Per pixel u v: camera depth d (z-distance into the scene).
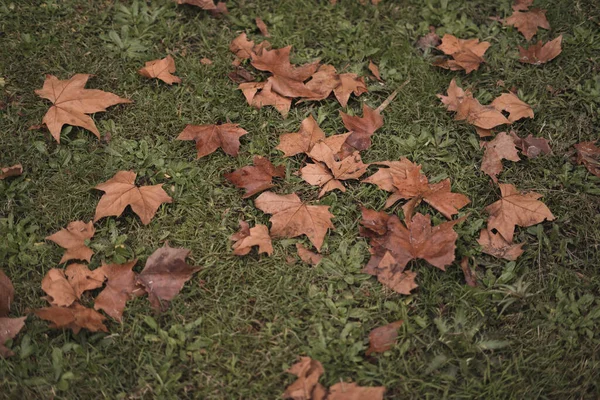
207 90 1.99
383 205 1.85
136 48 2.03
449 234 1.76
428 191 1.83
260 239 1.78
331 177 1.86
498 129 1.97
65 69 2.00
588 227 1.84
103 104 1.92
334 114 1.97
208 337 1.70
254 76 2.03
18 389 1.63
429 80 2.03
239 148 1.92
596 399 1.67
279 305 1.73
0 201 1.82
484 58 2.08
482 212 1.85
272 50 2.01
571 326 1.72
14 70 1.98
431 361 1.68
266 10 2.14
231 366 1.67
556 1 2.16
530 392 1.67
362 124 1.93
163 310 1.71
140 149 1.90
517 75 2.04
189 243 1.80
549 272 1.79
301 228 1.78
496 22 2.14
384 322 1.72
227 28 2.10
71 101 1.91
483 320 1.73
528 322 1.73
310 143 1.90
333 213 1.84
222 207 1.84
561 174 1.90
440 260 1.74
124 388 1.65
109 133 1.92
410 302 1.74
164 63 2.00
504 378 1.67
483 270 1.79
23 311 1.71
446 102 1.97
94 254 1.77
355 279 1.76
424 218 1.79
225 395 1.65
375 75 2.02
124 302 1.71
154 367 1.67
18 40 2.02
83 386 1.64
